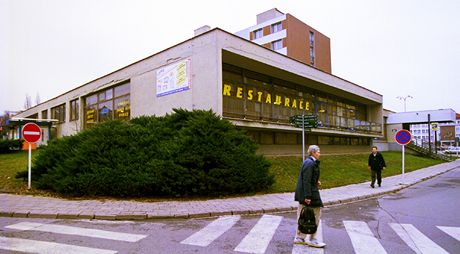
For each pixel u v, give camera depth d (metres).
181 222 7.75
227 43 16.11
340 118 28.36
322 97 27.97
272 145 21.38
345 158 25.84
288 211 9.24
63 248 5.50
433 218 8.20
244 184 11.30
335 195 11.77
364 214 8.77
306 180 5.75
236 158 11.43
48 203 9.47
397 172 21.81
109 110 23.03
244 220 7.99
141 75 19.88
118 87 22.23
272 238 6.27
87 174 10.48
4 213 8.30
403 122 43.78
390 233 6.67
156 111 18.50
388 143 42.62
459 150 67.75
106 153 11.18
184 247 5.64
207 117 12.33
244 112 18.44
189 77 16.58
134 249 5.49
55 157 12.34
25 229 6.89
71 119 28.20
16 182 12.74
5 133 35.81
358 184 15.30
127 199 10.31
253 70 20.19
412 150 41.88
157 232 6.72
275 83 22.36
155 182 10.27
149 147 11.60
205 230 6.93
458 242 6.00
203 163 10.89
